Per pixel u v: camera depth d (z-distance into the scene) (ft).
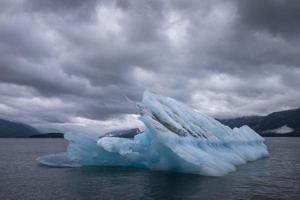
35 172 80.18
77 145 91.86
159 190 55.52
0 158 135.13
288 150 191.31
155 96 85.46
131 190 55.88
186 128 80.69
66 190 56.65
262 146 139.44
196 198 49.47
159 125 71.56
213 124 99.91
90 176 72.02
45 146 295.69
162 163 77.66
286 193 52.90
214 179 66.18
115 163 89.40
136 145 82.69
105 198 50.11
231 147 103.04
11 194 53.72
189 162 68.44
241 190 55.11
